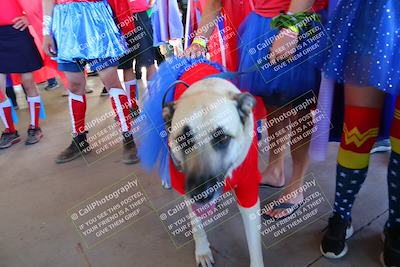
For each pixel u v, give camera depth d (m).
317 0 1.71
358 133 1.46
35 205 2.33
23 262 1.83
